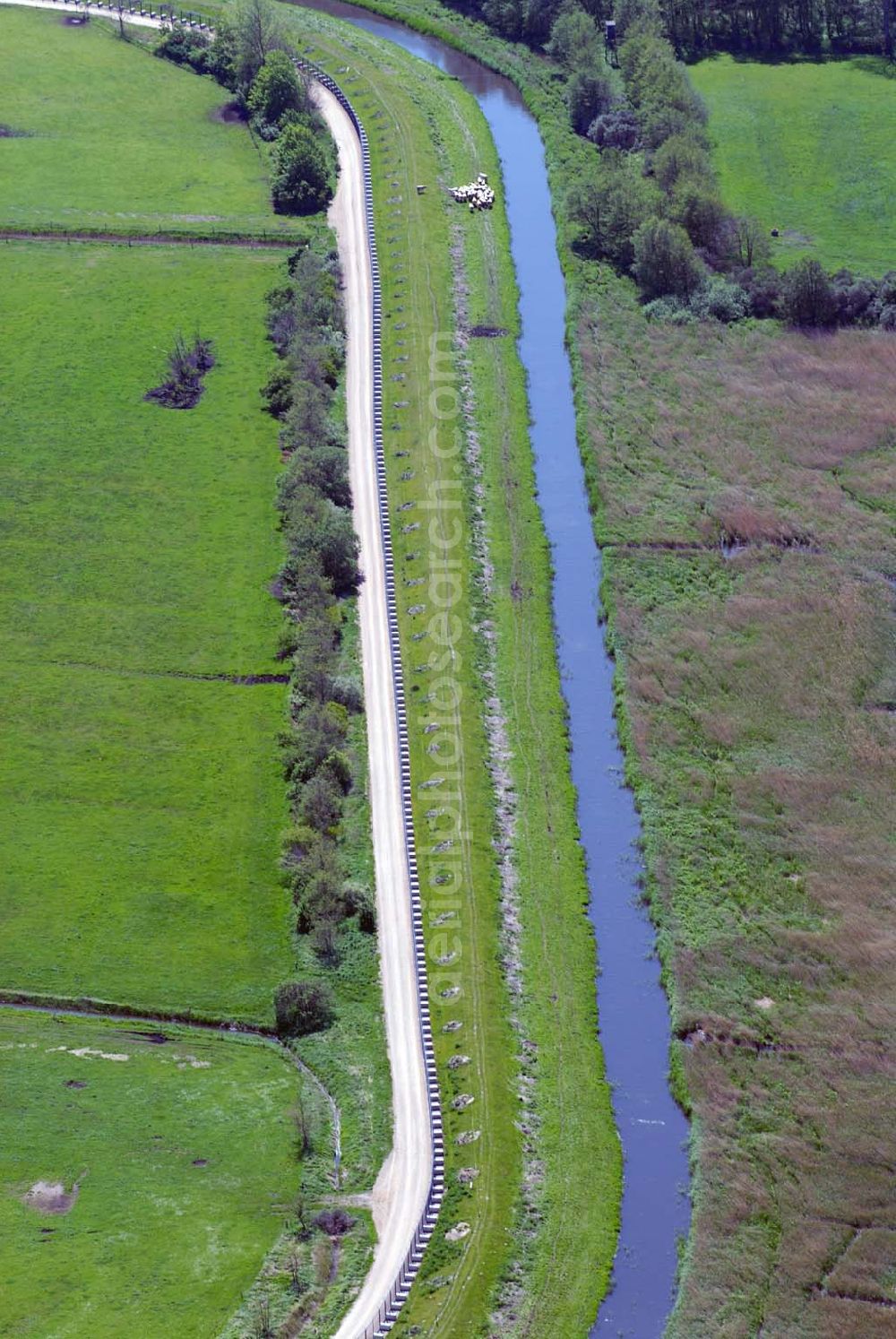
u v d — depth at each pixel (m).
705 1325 135.12
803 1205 143.25
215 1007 158.50
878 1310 135.88
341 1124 148.75
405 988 159.25
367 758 181.00
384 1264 138.12
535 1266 138.75
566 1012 158.88
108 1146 146.38
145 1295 134.75
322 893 164.38
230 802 177.00
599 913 168.25
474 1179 143.88
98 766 180.75
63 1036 156.25
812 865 170.75
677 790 178.75
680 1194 145.25
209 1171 144.62
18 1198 142.25
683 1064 154.00
